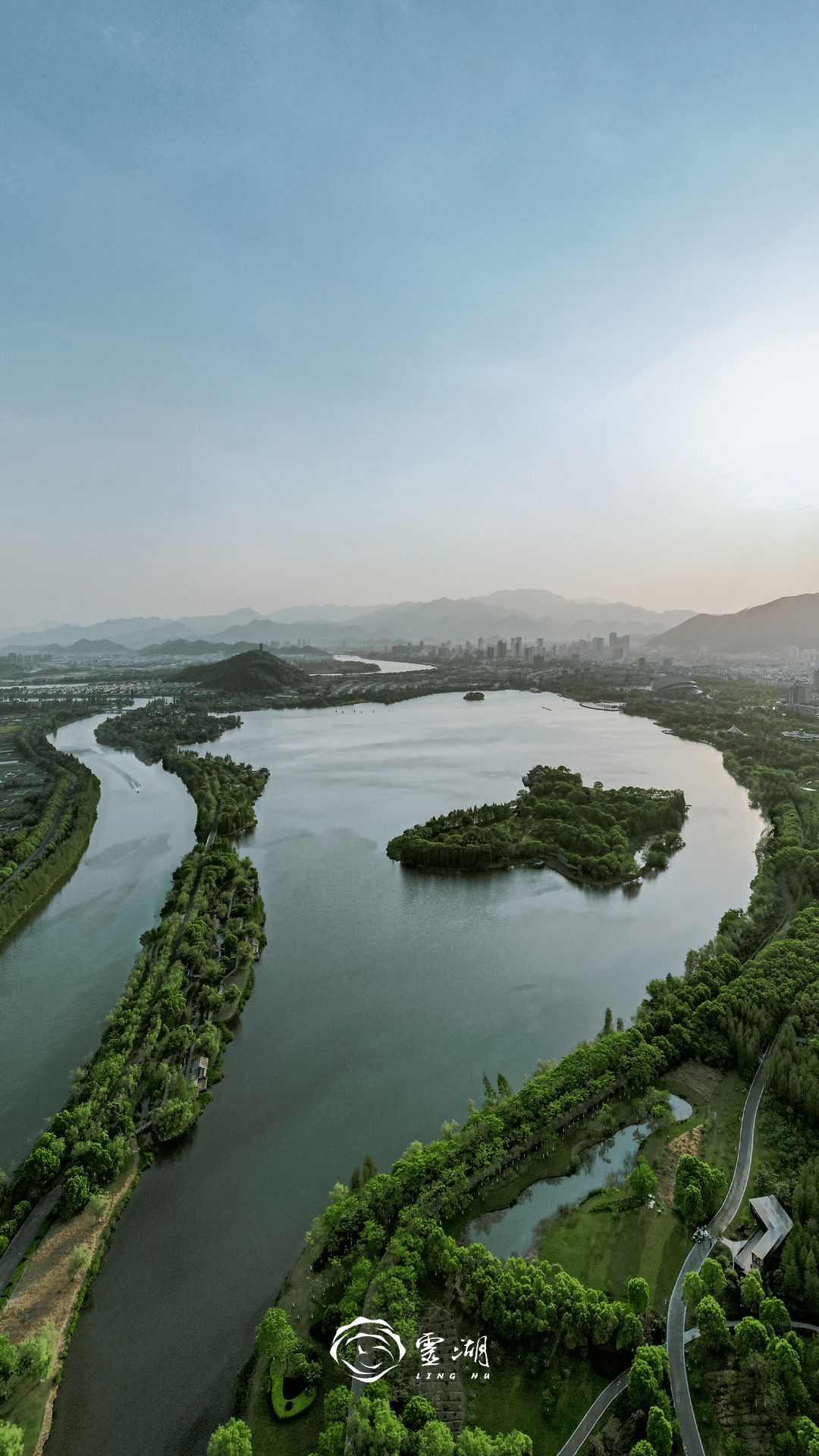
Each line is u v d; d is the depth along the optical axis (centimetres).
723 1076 16150
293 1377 10038
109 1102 15025
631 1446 8969
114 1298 11475
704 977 19438
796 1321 10550
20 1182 13112
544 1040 18562
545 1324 10150
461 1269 11250
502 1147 13600
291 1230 12700
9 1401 9781
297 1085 16700
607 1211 12606
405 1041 18462
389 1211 12281
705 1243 11900
